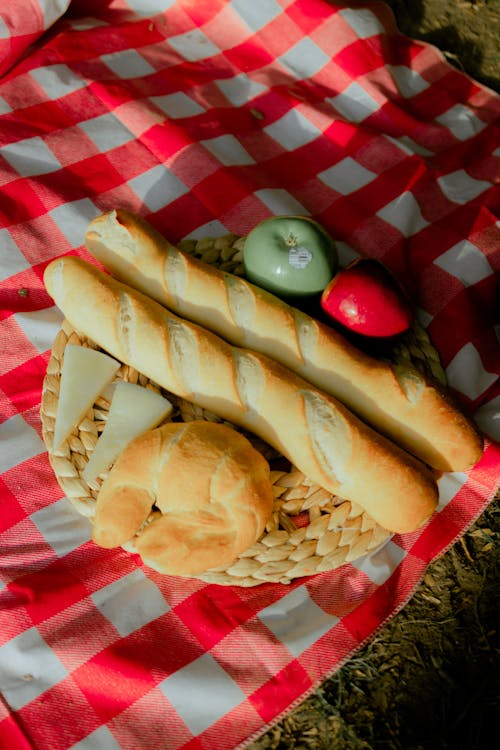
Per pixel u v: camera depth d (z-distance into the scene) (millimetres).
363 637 928
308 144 1188
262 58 1247
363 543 925
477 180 1170
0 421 996
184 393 938
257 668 909
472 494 996
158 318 943
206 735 886
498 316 1082
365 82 1210
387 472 897
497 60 1371
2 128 1140
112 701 890
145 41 1241
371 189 1150
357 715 977
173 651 910
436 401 930
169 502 886
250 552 911
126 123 1166
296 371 950
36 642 902
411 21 1391
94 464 925
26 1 1142
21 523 951
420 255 1104
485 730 971
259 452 949
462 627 1014
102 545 893
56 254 1083
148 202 1123
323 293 967
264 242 967
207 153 1143
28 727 876
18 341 1032
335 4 1241
